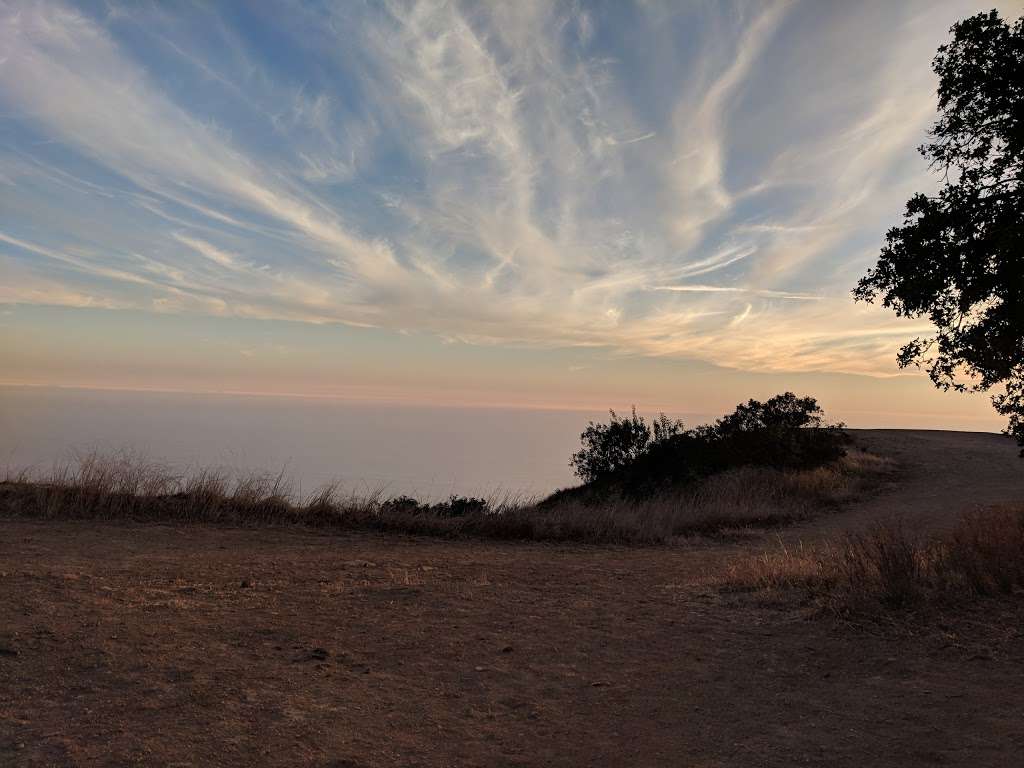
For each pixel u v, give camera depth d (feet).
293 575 26.07
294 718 12.75
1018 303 35.83
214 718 12.46
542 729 13.17
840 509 74.90
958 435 183.73
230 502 40.88
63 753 10.70
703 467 85.66
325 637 18.12
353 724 12.74
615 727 13.39
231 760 10.93
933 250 38.37
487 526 44.60
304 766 10.91
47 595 20.01
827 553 31.83
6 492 36.65
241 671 14.99
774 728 13.39
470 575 28.58
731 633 20.36
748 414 103.65
